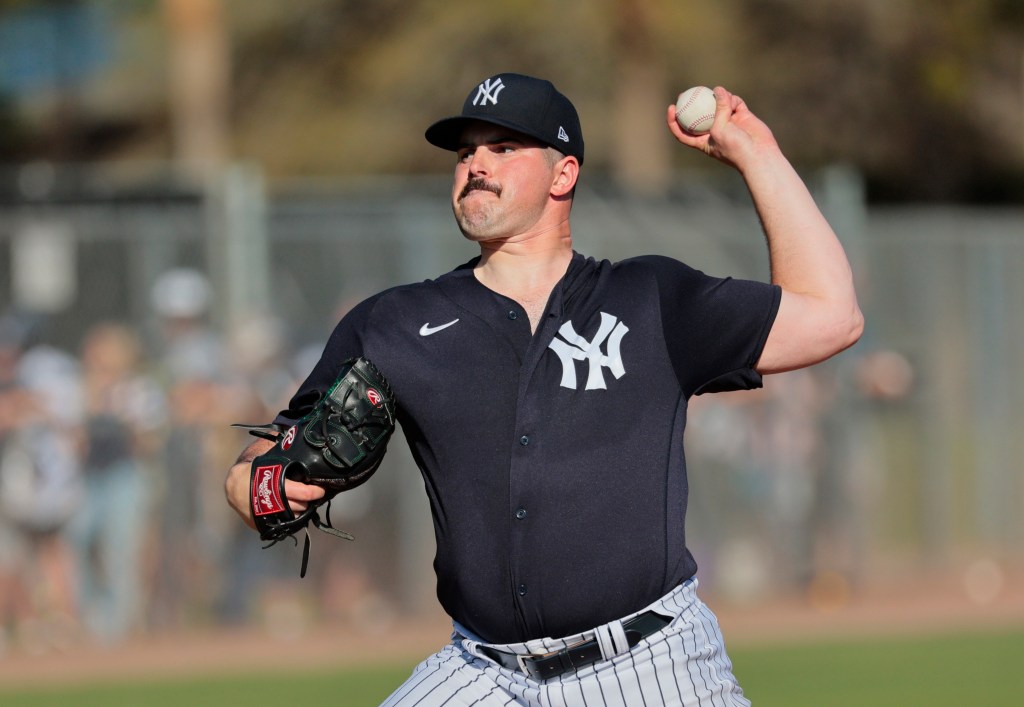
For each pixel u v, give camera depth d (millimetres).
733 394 43031
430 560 40406
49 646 36500
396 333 13977
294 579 39125
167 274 39562
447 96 82938
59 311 38875
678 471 13570
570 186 14344
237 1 91000
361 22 89000
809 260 14070
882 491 45219
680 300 13758
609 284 13961
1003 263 47688
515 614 13430
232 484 13992
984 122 90000
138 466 37438
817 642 36594
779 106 82250
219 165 84125
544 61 78688
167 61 101875
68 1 102062
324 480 13578
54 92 102125
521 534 13336
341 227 41062
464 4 81188
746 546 43094
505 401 13570
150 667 34000
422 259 41406
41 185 47500
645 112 72438
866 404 44594
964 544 46531
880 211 84250
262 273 40094
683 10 72938
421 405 13703
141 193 47656
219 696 30203
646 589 13352
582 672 13461
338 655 35406
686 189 49312
